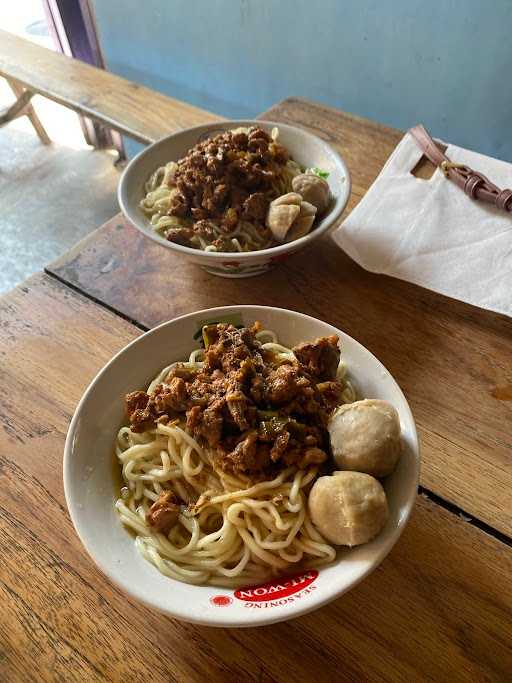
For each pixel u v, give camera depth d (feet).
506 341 1.22
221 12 2.66
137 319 1.30
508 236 1.38
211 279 1.39
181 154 1.53
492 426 1.07
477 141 2.46
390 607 0.85
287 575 0.85
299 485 0.90
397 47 2.35
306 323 1.05
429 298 1.31
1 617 0.87
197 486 0.95
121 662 0.82
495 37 2.12
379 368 0.96
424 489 0.98
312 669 0.80
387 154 1.70
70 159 3.34
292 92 2.79
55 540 0.95
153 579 0.81
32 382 1.18
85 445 0.93
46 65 2.13
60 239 2.91
